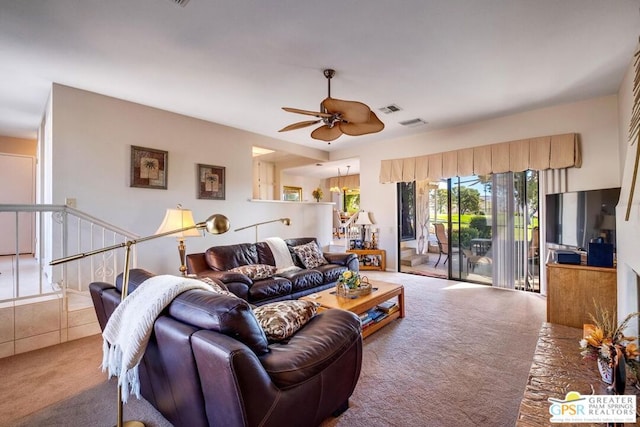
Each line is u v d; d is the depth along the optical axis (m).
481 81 3.27
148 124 3.95
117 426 1.59
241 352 1.13
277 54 2.68
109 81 3.21
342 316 1.82
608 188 3.39
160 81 3.21
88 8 2.05
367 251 5.89
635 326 1.93
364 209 6.27
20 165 5.53
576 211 3.39
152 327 1.40
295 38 2.43
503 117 4.48
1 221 5.38
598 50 2.65
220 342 1.15
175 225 3.13
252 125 4.84
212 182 4.62
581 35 2.42
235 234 4.93
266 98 3.70
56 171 3.24
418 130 5.21
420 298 4.11
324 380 1.51
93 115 3.49
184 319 1.34
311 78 3.16
